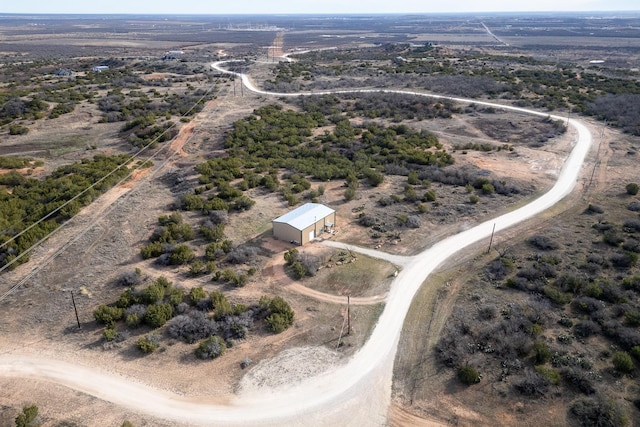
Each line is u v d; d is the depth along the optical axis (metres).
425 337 35.50
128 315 36.81
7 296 40.44
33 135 88.75
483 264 45.41
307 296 40.75
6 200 58.78
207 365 32.94
